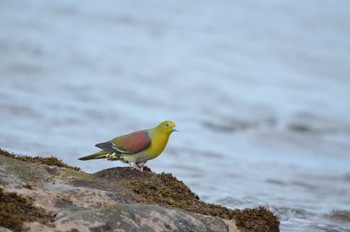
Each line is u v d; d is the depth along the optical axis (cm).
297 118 2986
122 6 5225
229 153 2148
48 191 898
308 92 3684
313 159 2250
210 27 5131
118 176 1039
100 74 3328
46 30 4178
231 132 2608
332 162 2233
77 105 2564
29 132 1992
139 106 2800
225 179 1755
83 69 3359
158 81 3409
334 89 3853
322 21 5916
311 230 1273
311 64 4516
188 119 2719
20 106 2342
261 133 2598
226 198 1477
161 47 4300
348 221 1379
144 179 1034
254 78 3878
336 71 4391
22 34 3925
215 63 4097
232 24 5331
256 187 1711
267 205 1444
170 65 3831
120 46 4122
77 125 2212
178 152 2042
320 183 1884
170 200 994
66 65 3369
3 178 899
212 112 2925
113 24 4703
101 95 2877
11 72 3027
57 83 2959
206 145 2225
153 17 5125
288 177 1905
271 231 1005
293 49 4878
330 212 1421
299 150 2388
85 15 4806
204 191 1563
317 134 2709
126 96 2953
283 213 1409
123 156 1080
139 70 3591
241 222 985
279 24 5591
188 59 4094
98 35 4341
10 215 809
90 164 1648
